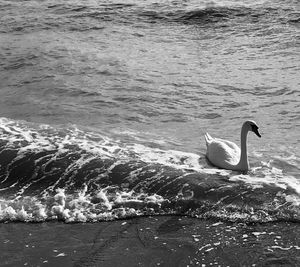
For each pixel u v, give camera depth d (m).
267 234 8.64
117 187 10.09
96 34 21.66
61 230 9.09
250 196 9.50
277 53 18.36
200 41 20.30
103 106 14.34
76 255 8.35
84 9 25.19
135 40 20.69
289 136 12.02
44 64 18.17
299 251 8.17
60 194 10.03
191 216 9.29
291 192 9.52
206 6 24.31
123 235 8.84
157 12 24.03
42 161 10.82
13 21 23.95
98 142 11.63
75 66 17.83
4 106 14.62
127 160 10.75
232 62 17.70
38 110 14.16
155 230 8.94
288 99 14.30
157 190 9.90
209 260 8.09
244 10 23.50
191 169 10.48
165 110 13.97
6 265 8.19
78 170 10.52
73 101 14.81
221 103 14.32
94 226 9.16
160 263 8.07
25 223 9.37
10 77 17.17
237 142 11.84
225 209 9.32
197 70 17.06
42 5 26.41
